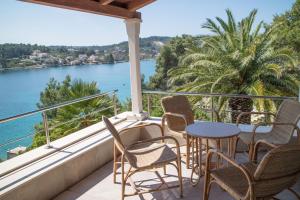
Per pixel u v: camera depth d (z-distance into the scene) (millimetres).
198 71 9211
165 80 21312
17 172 2838
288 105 3389
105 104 10586
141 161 2854
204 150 4066
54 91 16938
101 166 3820
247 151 3936
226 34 8797
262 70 8312
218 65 8750
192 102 8867
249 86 8273
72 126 10273
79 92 10438
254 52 8164
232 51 8758
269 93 8312
